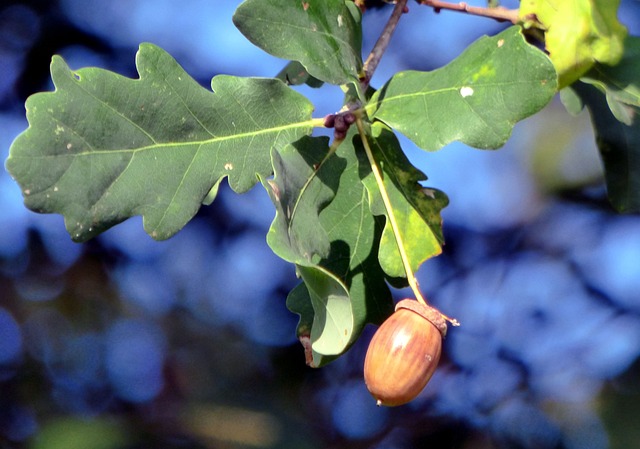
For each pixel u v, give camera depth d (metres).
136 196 0.72
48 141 0.71
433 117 0.72
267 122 0.74
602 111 0.82
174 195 0.72
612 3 0.77
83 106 0.71
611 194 0.82
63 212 0.71
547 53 0.77
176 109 0.73
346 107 0.75
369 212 0.75
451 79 0.73
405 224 0.75
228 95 0.73
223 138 0.73
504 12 0.78
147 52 0.72
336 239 0.75
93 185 0.71
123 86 0.72
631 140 0.82
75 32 1.20
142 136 0.72
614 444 1.15
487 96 0.72
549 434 1.21
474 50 0.72
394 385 0.71
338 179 0.74
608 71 0.77
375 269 0.75
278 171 0.72
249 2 0.72
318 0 0.73
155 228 0.72
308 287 0.71
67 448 1.10
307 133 0.74
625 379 1.18
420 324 0.72
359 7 0.76
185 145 0.73
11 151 0.70
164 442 1.18
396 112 0.73
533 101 0.71
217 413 1.20
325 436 1.21
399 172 0.75
